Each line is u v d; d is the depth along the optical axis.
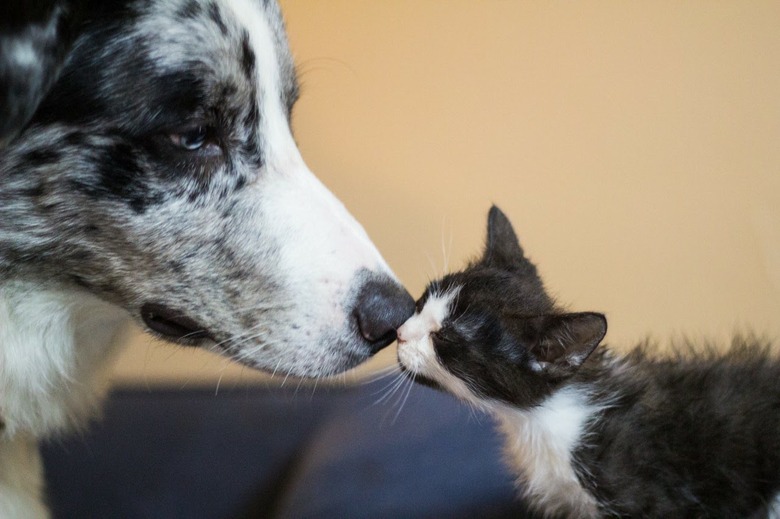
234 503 0.81
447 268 0.83
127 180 0.63
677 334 0.88
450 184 0.92
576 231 0.91
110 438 0.84
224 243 0.64
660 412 0.67
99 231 0.63
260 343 0.64
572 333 0.65
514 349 0.67
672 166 0.89
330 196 0.66
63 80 0.61
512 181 0.91
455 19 0.90
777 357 0.71
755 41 0.85
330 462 0.78
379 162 0.93
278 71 0.65
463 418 0.81
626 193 0.90
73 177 0.62
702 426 0.67
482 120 0.91
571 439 0.67
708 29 0.86
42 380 0.66
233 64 0.63
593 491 0.67
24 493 0.68
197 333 0.65
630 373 0.69
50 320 0.65
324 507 0.74
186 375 0.92
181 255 0.64
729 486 0.66
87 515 0.80
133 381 0.90
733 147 0.87
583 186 0.90
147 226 0.63
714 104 0.87
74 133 0.62
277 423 0.86
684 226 0.89
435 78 0.91
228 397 0.88
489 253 0.72
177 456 0.83
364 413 0.84
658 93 0.88
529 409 0.68
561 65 0.89
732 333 0.84
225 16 0.63
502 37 0.89
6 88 0.58
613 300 0.91
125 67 0.62
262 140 0.64
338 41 0.93
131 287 0.64
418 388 0.85
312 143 0.94
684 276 0.90
